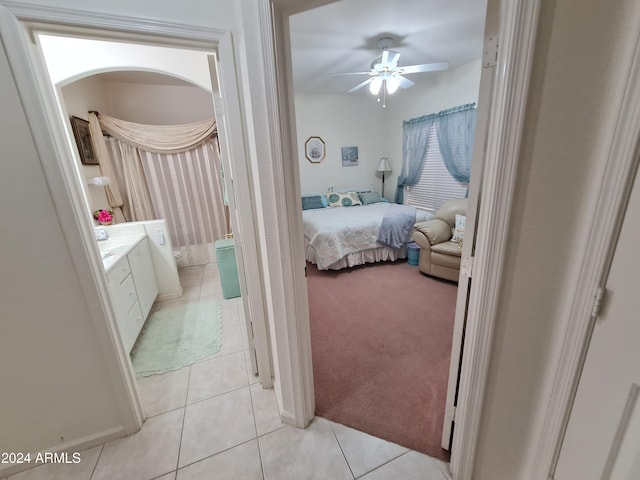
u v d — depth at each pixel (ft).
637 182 2.27
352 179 18.61
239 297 10.80
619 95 2.27
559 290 2.95
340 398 5.74
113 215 11.07
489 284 3.07
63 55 6.64
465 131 12.97
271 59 3.38
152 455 4.77
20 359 4.26
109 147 11.64
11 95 3.49
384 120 18.47
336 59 11.28
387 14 8.02
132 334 7.56
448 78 13.64
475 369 3.42
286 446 4.83
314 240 12.14
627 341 2.46
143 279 9.07
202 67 7.24
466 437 3.78
